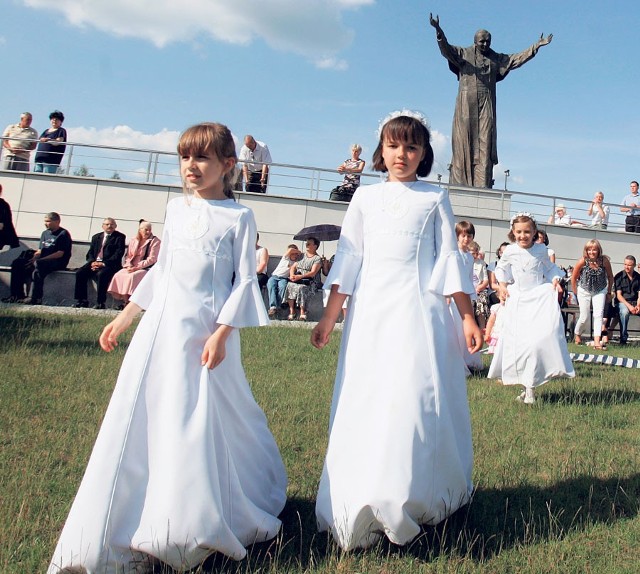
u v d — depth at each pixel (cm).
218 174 313
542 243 684
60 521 318
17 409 521
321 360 840
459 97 2156
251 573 268
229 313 291
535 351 637
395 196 331
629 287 1434
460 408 321
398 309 310
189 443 267
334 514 291
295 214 1845
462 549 297
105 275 1291
